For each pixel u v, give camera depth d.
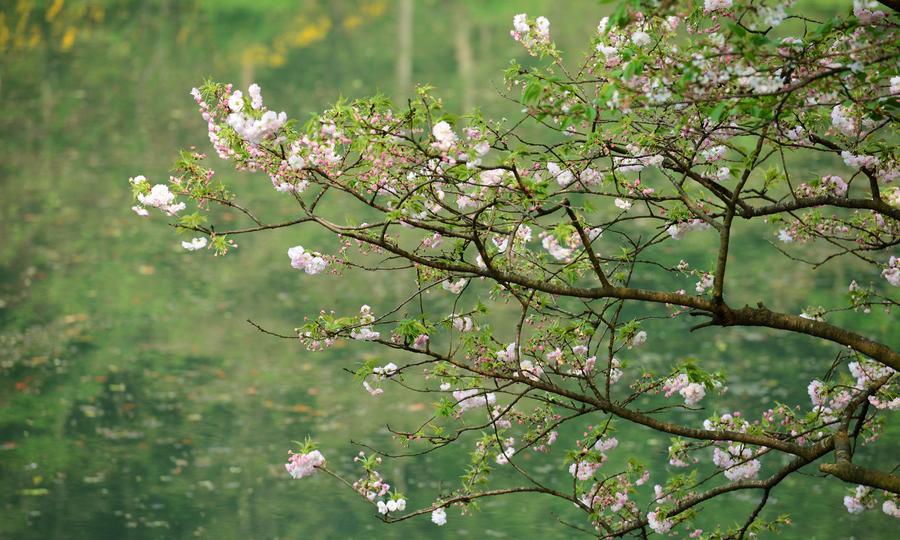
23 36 40.47
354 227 5.50
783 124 6.02
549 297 6.54
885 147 5.90
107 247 21.28
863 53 4.94
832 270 19.33
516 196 5.59
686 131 5.84
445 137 5.21
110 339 17.14
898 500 7.35
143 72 35.50
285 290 19.27
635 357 15.98
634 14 4.91
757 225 22.02
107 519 12.23
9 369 16.12
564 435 13.95
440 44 39.44
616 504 6.66
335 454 13.78
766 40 4.88
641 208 22.30
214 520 12.28
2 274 19.89
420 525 12.12
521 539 11.73
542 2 47.28
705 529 11.88
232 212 23.14
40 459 13.59
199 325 17.80
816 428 6.58
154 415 14.77
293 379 15.84
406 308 18.17
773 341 16.59
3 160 26.52
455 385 6.31
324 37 41.47
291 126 5.29
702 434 5.91
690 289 18.23
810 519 12.09
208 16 44.91
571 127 5.73
